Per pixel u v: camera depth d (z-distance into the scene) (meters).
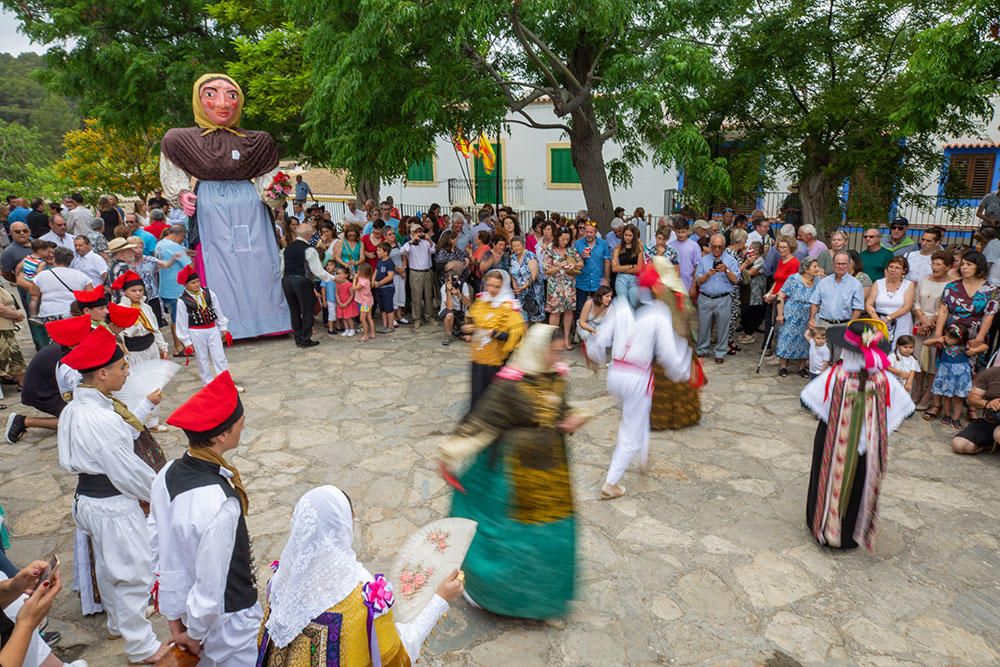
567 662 3.94
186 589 2.87
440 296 11.77
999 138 17.89
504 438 3.97
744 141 14.95
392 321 11.43
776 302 9.16
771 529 5.30
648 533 5.24
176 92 16.92
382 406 7.99
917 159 14.24
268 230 10.80
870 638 4.14
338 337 11.07
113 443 3.69
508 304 6.20
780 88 14.14
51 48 17.56
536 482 3.98
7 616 2.54
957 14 9.32
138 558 3.87
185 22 18.08
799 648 4.05
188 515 2.77
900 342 7.26
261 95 16.00
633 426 5.61
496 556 4.07
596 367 5.87
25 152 44.94
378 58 10.34
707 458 6.50
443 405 7.99
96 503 3.78
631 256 9.59
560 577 4.12
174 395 8.42
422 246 11.27
